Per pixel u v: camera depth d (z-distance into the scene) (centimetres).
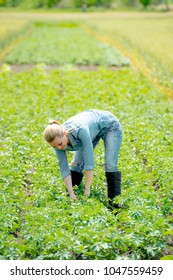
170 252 751
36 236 726
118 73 2034
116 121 848
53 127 757
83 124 793
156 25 4522
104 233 716
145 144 1125
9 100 1588
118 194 860
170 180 921
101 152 1072
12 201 850
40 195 861
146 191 870
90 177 814
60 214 791
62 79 1973
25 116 1384
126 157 1038
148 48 2619
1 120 1351
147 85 1791
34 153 1083
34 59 2541
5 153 1082
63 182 907
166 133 1219
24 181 1000
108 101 1566
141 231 736
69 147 805
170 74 1881
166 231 743
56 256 699
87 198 824
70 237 720
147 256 729
